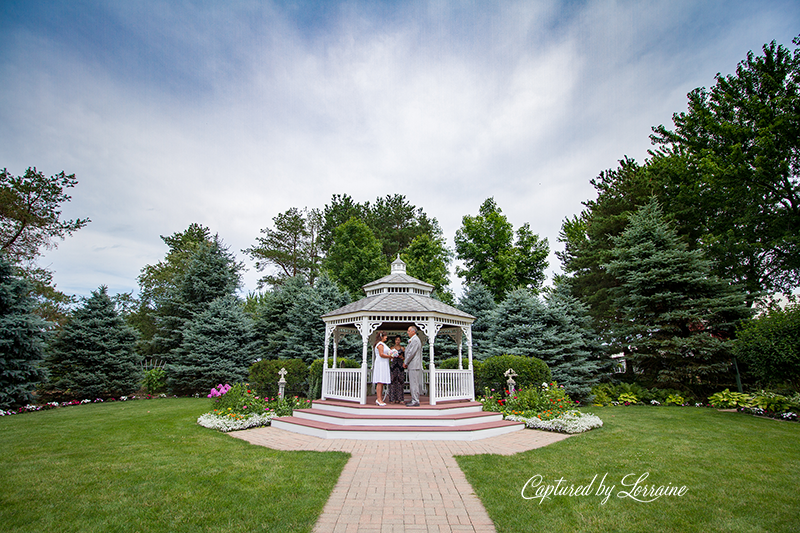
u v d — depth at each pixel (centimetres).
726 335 1716
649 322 1698
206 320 1983
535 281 3200
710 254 1864
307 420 996
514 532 402
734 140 1933
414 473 595
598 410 1338
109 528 408
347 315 1138
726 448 759
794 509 462
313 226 3862
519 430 959
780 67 1892
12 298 1366
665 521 430
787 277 1945
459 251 3269
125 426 980
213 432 917
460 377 1174
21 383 1335
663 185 2080
